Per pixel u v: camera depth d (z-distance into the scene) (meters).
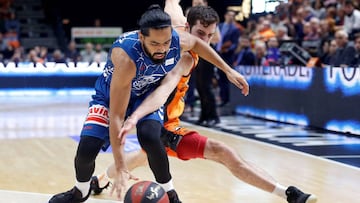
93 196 4.12
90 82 15.49
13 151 6.39
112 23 19.70
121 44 3.14
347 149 6.46
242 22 15.21
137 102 3.47
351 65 7.84
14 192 4.29
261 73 9.57
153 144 3.34
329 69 7.90
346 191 4.48
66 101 13.27
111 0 19.58
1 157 5.99
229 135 7.68
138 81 3.28
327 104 7.99
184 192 4.39
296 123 8.70
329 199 4.23
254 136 7.56
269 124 8.86
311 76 8.29
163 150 3.39
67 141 7.14
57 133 7.89
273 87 9.24
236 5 16.72
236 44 10.00
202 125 8.77
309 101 8.36
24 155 6.12
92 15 19.64
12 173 5.11
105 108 3.51
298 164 5.61
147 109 3.24
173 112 3.72
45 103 12.78
